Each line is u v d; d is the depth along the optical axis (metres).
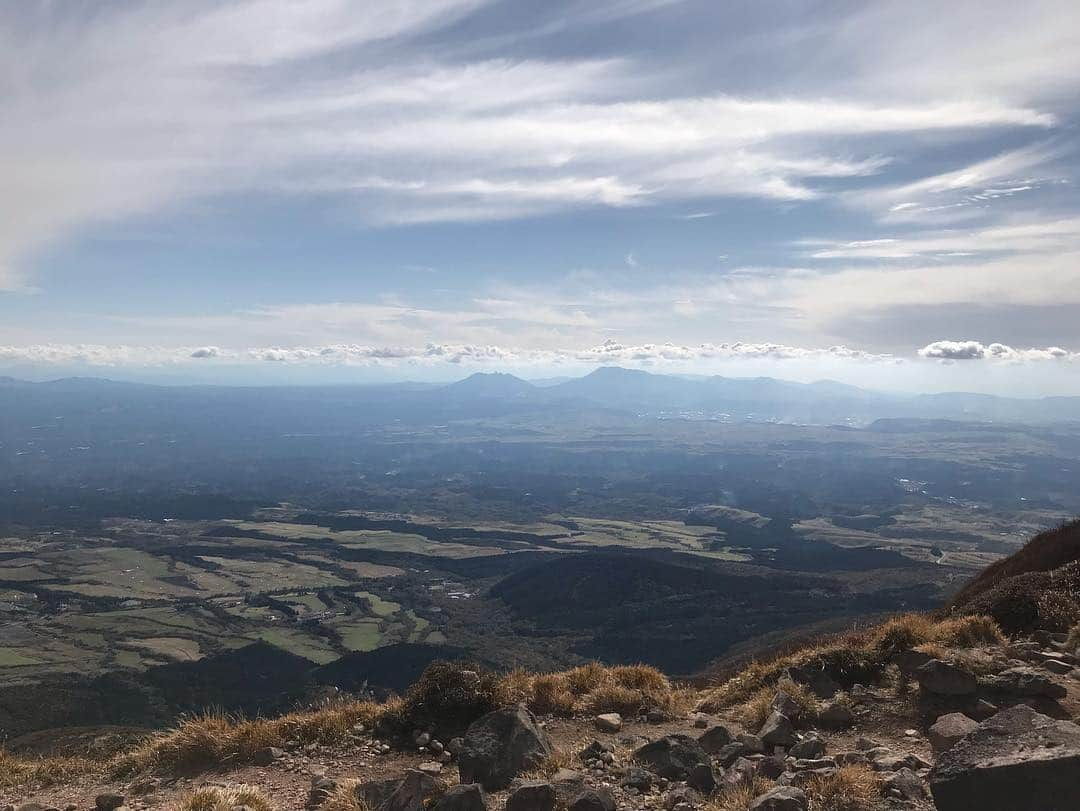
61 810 9.50
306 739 11.07
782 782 7.63
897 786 7.07
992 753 6.20
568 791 7.97
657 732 10.86
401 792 8.21
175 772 10.55
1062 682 9.71
